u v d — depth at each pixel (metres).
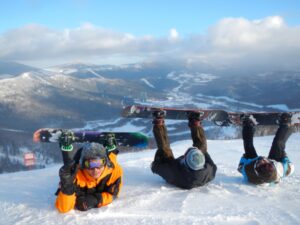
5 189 4.32
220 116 4.89
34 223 3.11
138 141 4.47
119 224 3.07
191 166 4.02
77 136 4.09
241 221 3.18
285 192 4.07
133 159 6.92
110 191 3.62
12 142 99.25
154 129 4.49
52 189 4.29
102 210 3.41
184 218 3.22
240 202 3.70
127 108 4.73
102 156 3.46
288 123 4.58
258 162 4.25
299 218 3.22
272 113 4.80
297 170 5.66
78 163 3.42
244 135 4.67
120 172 3.79
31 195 4.00
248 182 4.49
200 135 4.45
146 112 4.68
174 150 9.70
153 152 8.60
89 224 3.07
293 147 10.01
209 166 4.22
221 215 3.28
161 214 3.33
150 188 4.24
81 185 3.50
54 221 3.15
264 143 11.96
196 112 4.63
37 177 5.08
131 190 4.15
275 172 4.19
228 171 5.32
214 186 4.32
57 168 6.11
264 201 3.74
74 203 3.36
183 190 4.18
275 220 3.17
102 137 4.05
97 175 3.46
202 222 3.12
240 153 8.37
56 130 4.12
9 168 77.75
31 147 95.12
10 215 3.33
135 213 3.36
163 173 4.33
